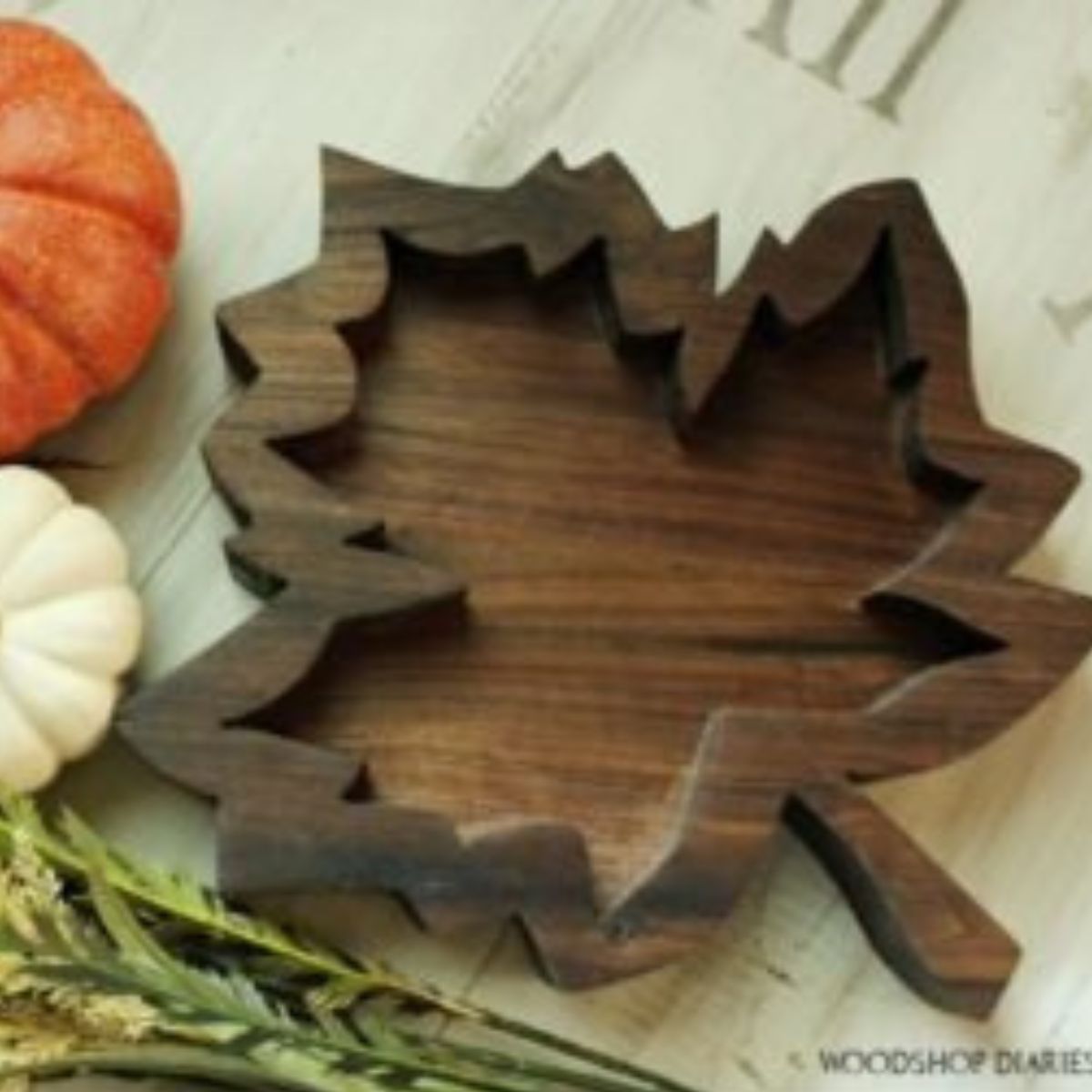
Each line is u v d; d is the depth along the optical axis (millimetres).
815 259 818
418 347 831
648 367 837
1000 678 804
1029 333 879
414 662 811
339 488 819
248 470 787
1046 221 886
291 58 864
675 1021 828
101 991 732
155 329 810
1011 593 810
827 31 888
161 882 766
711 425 838
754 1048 829
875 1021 833
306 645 779
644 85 877
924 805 847
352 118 864
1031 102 893
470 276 833
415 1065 763
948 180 885
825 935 836
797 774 793
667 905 783
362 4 870
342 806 770
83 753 794
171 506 835
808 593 833
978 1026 836
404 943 820
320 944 799
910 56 890
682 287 814
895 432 841
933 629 826
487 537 825
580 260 825
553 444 833
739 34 884
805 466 840
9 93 785
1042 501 816
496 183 867
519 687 816
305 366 795
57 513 788
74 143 783
